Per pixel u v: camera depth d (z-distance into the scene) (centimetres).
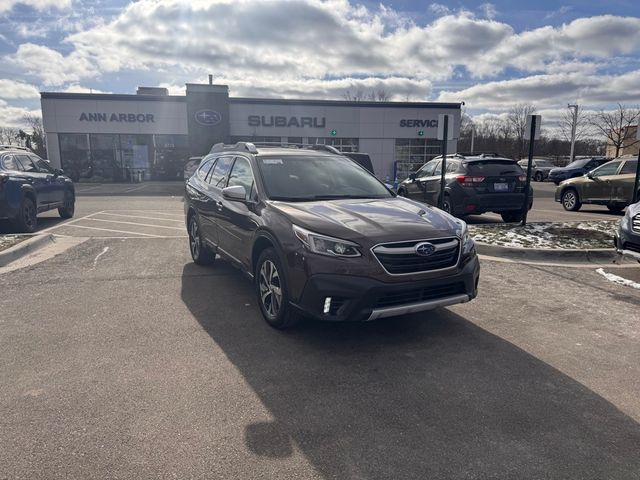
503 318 486
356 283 377
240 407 312
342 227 400
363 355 396
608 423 297
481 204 1047
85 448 266
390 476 246
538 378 357
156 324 462
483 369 372
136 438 276
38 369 365
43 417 298
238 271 671
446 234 415
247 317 484
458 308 516
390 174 3294
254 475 246
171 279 627
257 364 377
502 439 279
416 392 335
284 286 419
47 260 735
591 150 6147
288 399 324
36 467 250
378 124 3231
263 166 528
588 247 778
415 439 279
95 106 3009
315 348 409
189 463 254
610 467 254
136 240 916
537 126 966
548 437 282
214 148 758
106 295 554
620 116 4478
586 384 348
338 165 580
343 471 250
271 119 3150
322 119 3189
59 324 460
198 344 415
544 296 560
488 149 6056
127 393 329
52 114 2986
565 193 1541
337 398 326
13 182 925
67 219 1245
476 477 246
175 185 2814
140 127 3066
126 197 1989
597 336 440
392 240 389
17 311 496
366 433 285
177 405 314
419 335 440
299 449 268
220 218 580
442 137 929
